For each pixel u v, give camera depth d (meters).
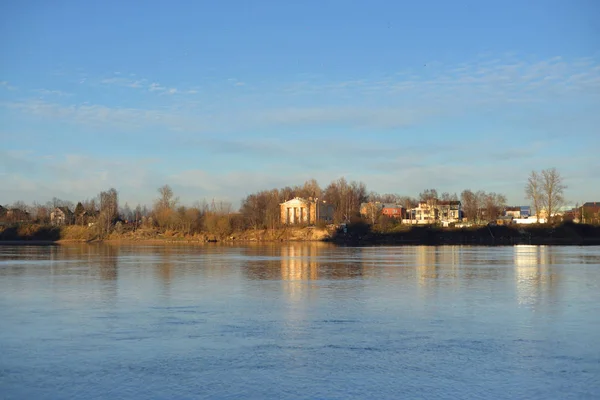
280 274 74.31
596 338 34.44
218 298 51.03
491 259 105.25
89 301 49.22
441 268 83.69
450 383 26.12
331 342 33.53
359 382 26.30
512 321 39.62
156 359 29.98
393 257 113.00
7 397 24.55
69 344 33.12
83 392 25.09
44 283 63.22
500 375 27.22
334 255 121.19
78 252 138.12
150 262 98.56
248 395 24.69
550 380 26.48
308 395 24.69
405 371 27.89
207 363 29.27
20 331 36.56
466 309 44.66
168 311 43.94
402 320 40.16
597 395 24.59
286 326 38.09
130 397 24.50
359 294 53.59
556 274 73.25
